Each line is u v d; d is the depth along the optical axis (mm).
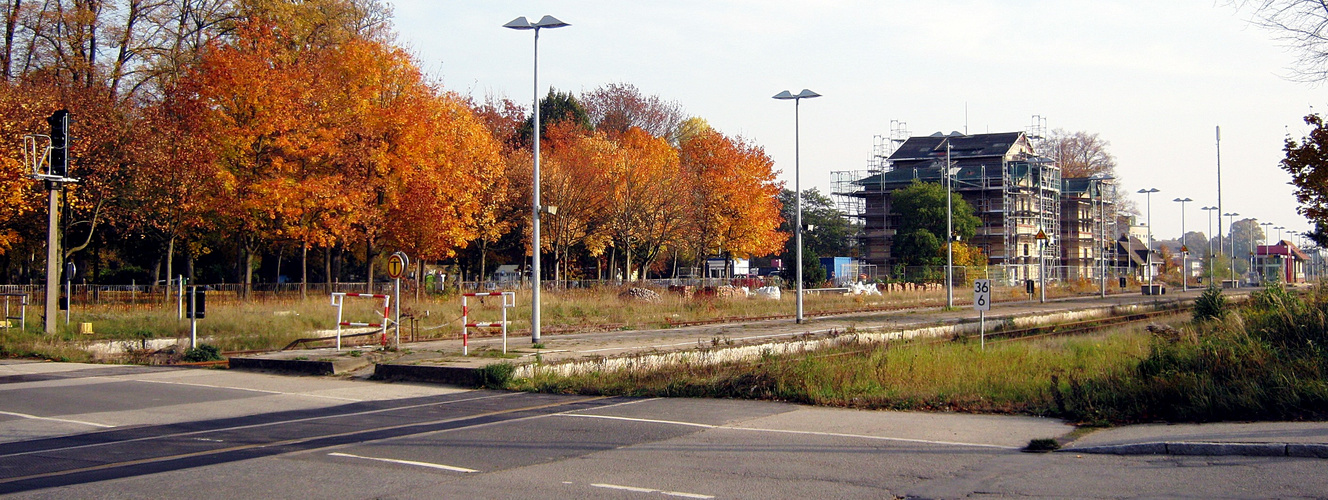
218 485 8398
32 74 41781
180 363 21250
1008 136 97438
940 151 97438
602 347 23297
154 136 41031
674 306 41469
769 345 22031
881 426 11375
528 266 69375
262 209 41500
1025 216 92062
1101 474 8445
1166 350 14977
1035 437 10430
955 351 18266
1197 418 11086
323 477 8734
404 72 45312
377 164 44031
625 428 11570
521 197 58188
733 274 86688
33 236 41844
